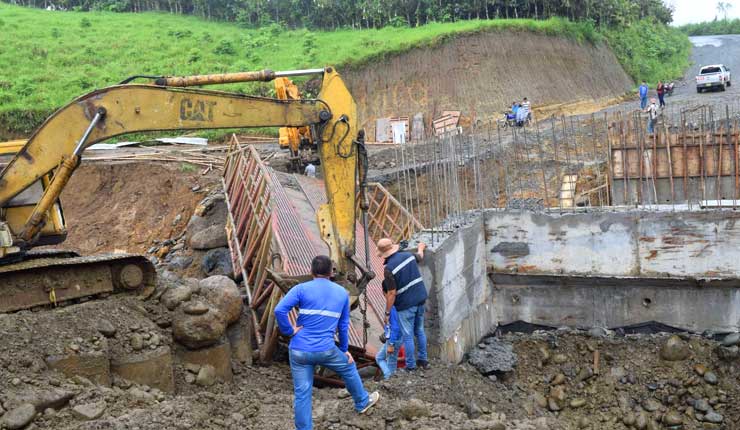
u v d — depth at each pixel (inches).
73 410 270.7
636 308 436.8
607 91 1708.9
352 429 262.7
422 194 778.8
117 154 1052.5
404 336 336.5
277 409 299.1
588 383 415.5
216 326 372.2
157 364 339.0
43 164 354.6
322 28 2047.2
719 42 2699.3
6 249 351.3
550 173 754.2
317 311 248.4
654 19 2534.5
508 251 454.0
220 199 801.6
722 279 410.6
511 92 1485.0
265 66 1654.8
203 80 344.8
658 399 397.1
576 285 447.8
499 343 436.1
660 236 421.1
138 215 882.1
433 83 1477.6
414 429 262.1
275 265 486.9
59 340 312.8
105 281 375.2
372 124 1466.5
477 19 1748.3
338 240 346.0
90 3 2409.0
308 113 342.0
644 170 604.7
